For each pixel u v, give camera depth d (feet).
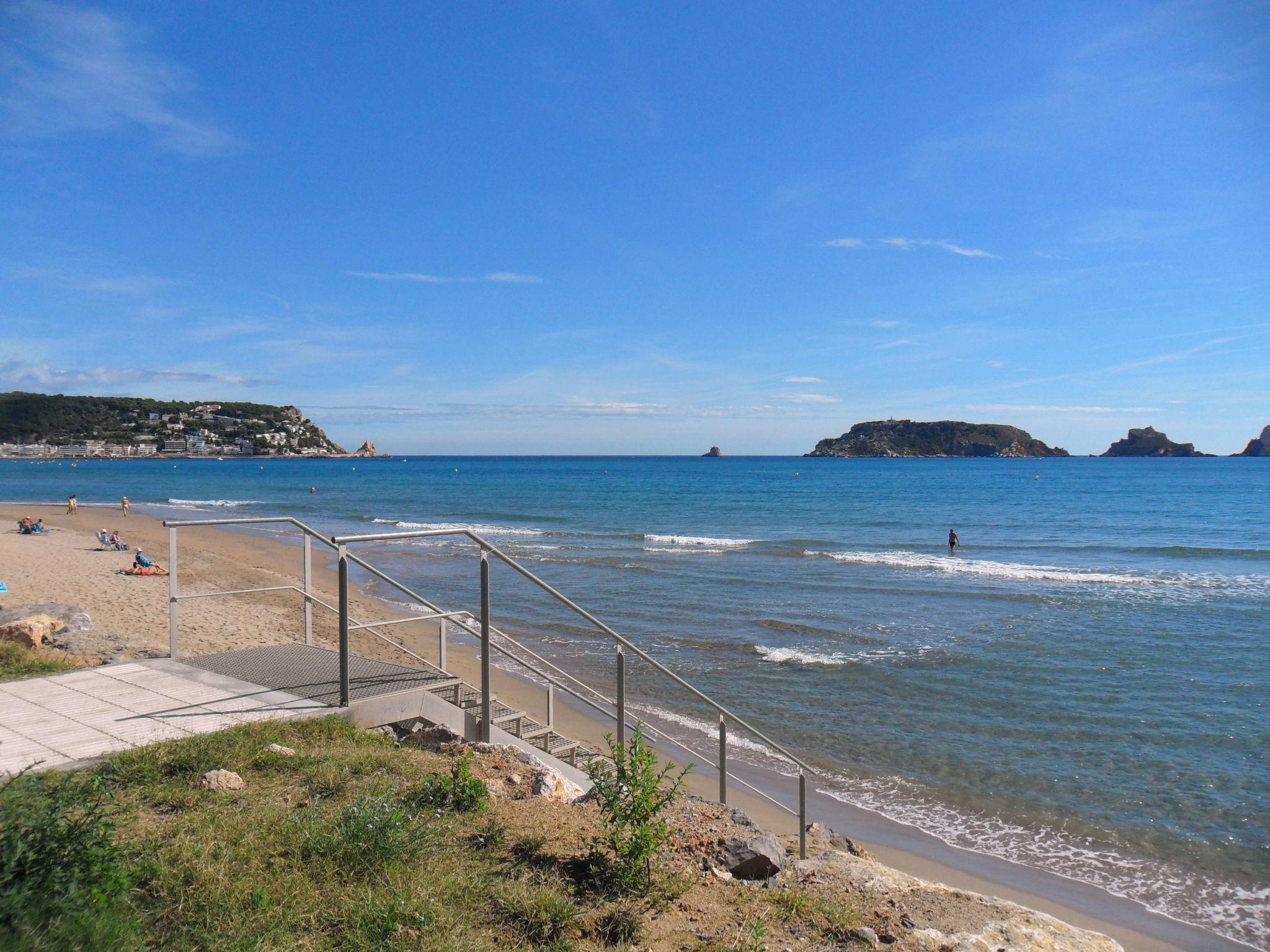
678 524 172.65
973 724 44.60
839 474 448.24
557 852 15.64
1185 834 32.17
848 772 38.50
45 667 27.50
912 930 15.21
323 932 12.32
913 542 139.64
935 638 64.64
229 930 11.91
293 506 216.13
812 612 75.20
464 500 248.52
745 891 15.61
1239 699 48.21
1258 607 77.15
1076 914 26.76
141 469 520.83
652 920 13.65
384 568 101.86
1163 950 24.76
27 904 10.89
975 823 33.37
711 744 41.73
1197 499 244.42
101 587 68.80
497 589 85.61
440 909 13.08
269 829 15.35
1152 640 63.72
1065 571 101.30
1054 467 566.36
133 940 11.25
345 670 23.15
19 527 128.67
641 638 64.34
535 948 12.41
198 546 120.47
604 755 30.60
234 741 19.83
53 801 13.39
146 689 24.21
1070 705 47.52
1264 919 26.40
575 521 179.73
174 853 13.92
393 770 19.47
